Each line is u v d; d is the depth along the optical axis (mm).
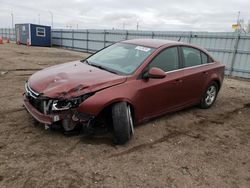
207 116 5695
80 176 3062
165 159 3643
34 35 31344
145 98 4254
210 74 5809
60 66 4691
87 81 3785
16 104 5406
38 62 13812
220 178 3318
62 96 3516
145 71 4301
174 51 5016
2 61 12805
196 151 3984
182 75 4992
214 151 4047
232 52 14156
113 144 3893
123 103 3824
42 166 3182
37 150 3527
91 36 26672
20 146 3598
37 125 4289
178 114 5605
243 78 13781
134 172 3250
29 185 2822
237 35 13789
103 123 4027
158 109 4648
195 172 3393
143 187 2975
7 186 2775
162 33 18328
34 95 3721
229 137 4664
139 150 3816
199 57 5684
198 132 4750
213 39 15039
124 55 4750
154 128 4695
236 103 7152
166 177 3213
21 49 23531
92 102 3605
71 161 3346
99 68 4441
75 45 29688
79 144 3783
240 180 3326
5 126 4211
